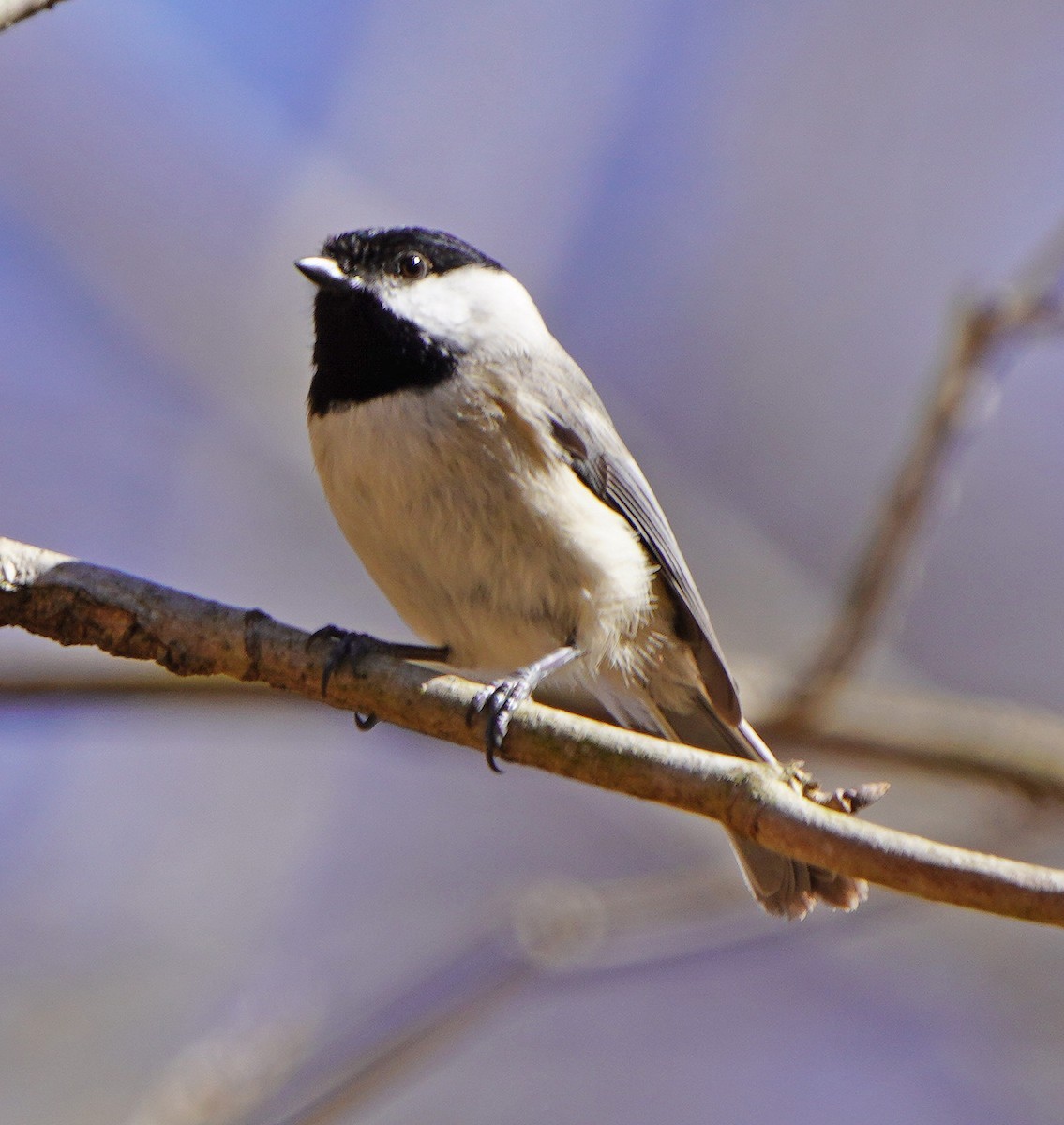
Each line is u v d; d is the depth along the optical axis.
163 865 10.45
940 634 12.16
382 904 10.57
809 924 9.00
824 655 8.92
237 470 11.57
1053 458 12.62
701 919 8.71
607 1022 10.26
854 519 12.09
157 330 11.57
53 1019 9.55
